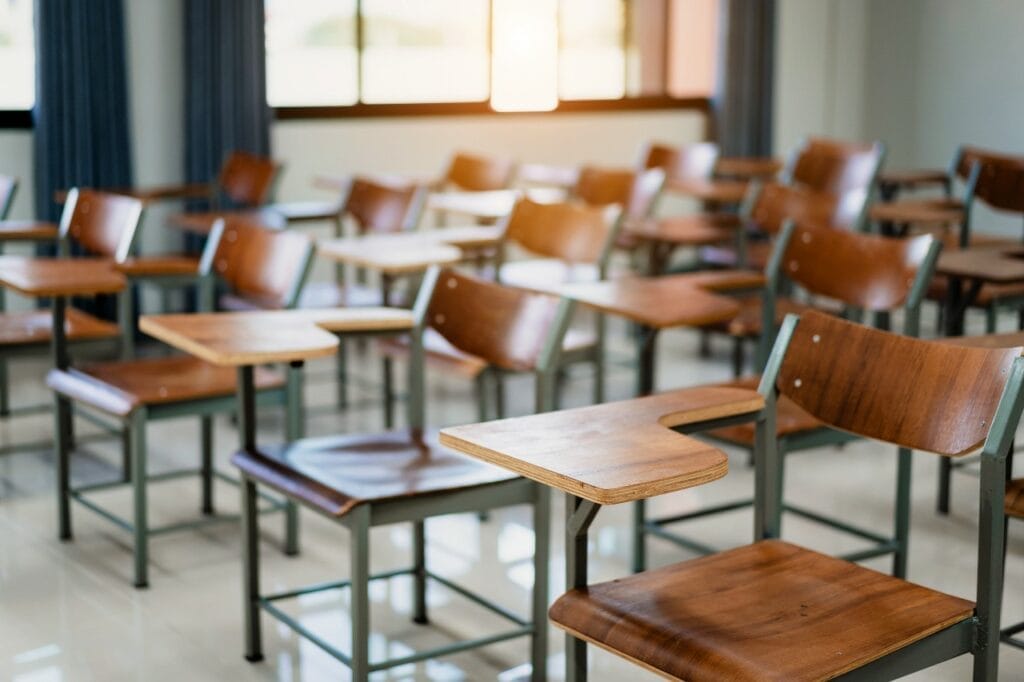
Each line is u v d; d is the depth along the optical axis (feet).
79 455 13.58
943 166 26.45
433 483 7.85
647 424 6.56
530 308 8.59
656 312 9.73
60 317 10.89
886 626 5.97
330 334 8.38
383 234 15.30
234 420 14.99
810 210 13.84
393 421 14.90
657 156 19.74
